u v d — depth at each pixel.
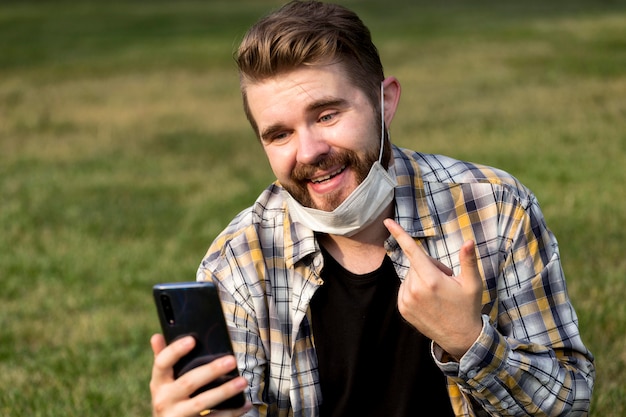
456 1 32.66
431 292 2.25
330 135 2.47
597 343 5.12
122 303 6.75
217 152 12.16
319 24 2.45
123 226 8.75
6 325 6.41
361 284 2.59
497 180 2.67
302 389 2.61
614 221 7.53
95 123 14.62
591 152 10.13
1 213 9.35
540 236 2.65
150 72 19.73
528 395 2.41
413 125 12.75
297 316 2.59
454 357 2.36
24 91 17.98
